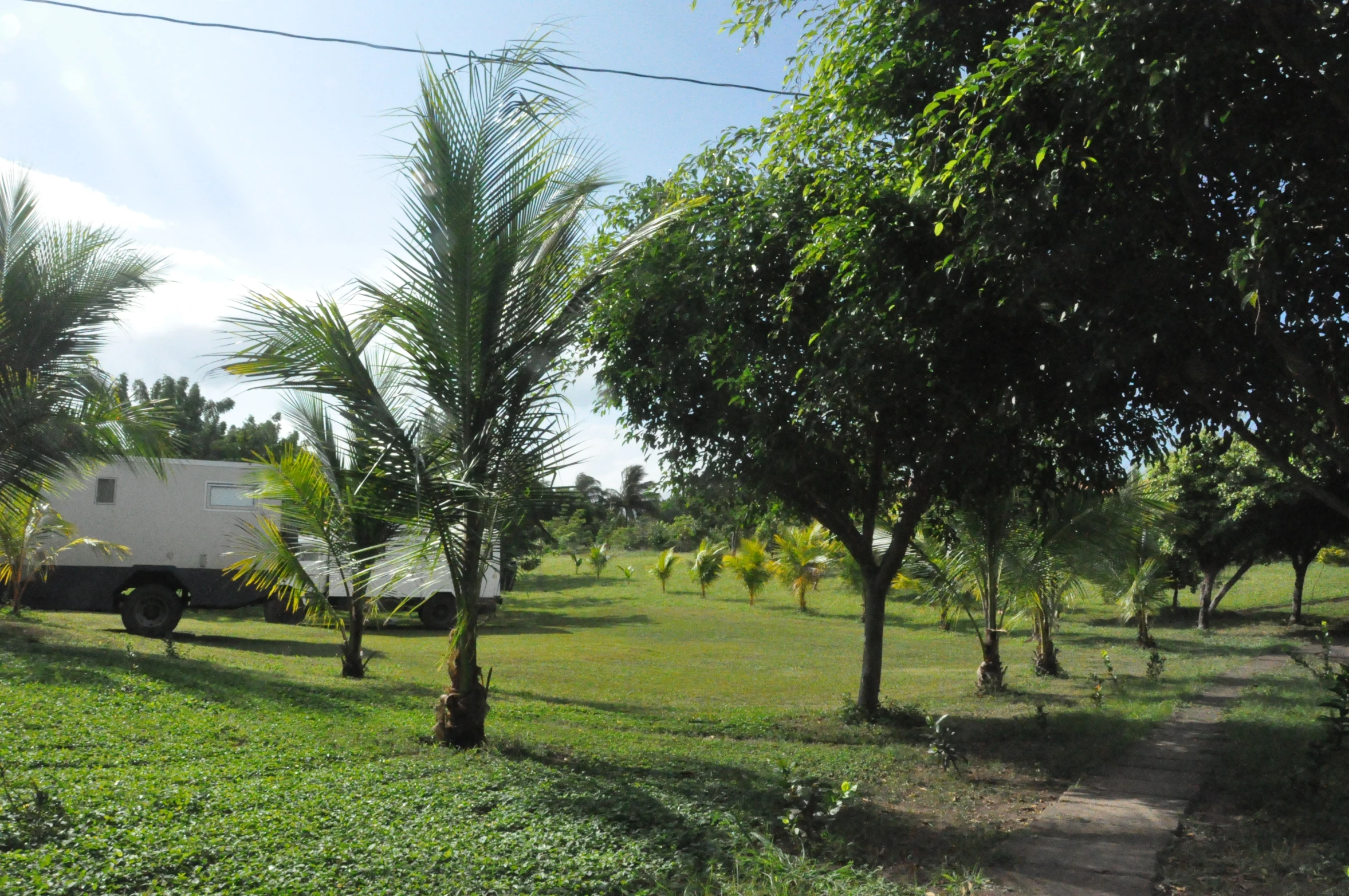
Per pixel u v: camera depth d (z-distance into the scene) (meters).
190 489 19.70
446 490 7.98
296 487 13.32
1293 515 26.14
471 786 6.90
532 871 5.18
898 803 7.57
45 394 12.31
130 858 4.91
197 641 19.42
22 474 12.34
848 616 35.12
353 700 11.43
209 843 5.23
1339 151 5.80
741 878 5.22
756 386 10.28
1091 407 7.25
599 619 32.03
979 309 7.43
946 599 16.88
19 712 8.10
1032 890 5.40
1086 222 6.48
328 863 5.11
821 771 8.77
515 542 8.75
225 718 9.05
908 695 15.90
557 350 8.63
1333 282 5.80
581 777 7.67
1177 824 6.89
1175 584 30.45
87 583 19.11
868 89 8.71
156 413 13.41
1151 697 13.52
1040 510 13.74
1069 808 7.37
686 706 14.33
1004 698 14.96
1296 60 5.52
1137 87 5.86
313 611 14.68
